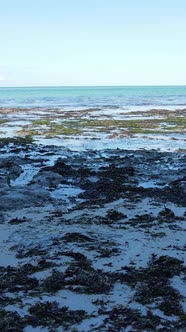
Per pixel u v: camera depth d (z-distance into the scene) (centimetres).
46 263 945
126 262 951
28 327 703
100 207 1417
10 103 8594
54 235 1116
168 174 1952
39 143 3036
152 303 772
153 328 693
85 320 720
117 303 774
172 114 5125
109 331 686
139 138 3209
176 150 2623
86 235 1109
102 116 5038
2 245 1078
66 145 2933
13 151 2661
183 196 1559
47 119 4753
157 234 1139
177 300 781
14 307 766
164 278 868
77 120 4547
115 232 1149
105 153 2562
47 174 1839
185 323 707
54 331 691
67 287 839
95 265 935
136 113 5394
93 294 809
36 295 809
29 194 1530
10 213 1367
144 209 1385
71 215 1322
